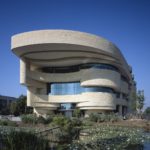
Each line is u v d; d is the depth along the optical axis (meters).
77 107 66.81
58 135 14.52
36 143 7.71
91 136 14.55
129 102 89.12
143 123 35.72
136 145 11.43
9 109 95.19
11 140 7.31
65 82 68.81
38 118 36.69
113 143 10.74
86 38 58.88
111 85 64.62
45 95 69.00
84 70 65.19
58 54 62.31
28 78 66.69
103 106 63.28
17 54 62.69
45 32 56.81
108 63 65.31
